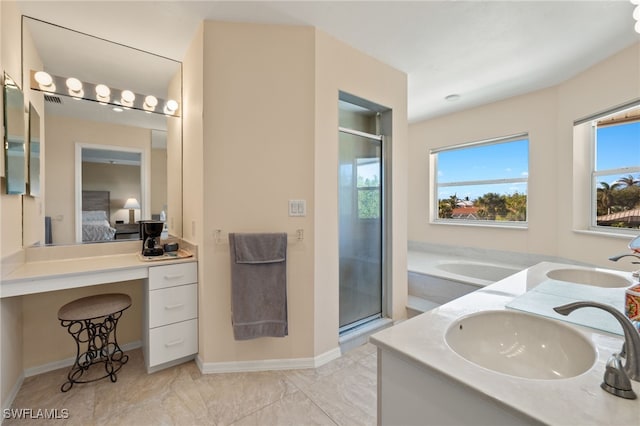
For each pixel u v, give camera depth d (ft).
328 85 6.88
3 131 5.03
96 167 7.14
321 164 6.81
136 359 6.98
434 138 13.26
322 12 6.05
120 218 7.45
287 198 6.56
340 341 7.30
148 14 6.00
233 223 6.35
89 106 7.07
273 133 6.47
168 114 7.91
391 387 2.73
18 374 5.85
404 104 8.87
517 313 3.53
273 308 6.27
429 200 13.62
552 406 1.87
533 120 10.31
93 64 7.13
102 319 7.07
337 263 7.20
